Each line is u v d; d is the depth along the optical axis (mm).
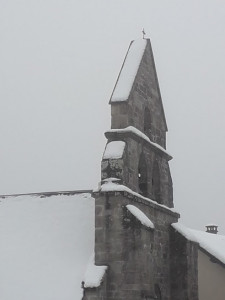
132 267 25578
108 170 27172
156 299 27109
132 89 29031
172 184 33969
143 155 29891
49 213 30234
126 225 26062
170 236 31703
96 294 24875
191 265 31375
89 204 29844
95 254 26281
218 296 44344
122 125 28188
